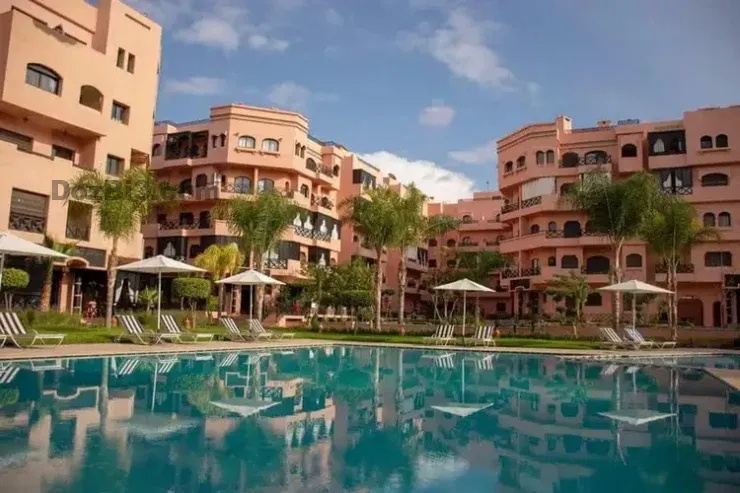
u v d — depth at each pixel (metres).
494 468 7.42
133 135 32.78
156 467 6.93
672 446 8.64
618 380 16.23
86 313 29.47
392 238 33.78
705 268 41.41
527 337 33.41
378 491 6.44
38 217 26.61
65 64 28.11
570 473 7.25
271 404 11.16
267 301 41.56
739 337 31.23
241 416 9.89
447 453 8.07
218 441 8.21
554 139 47.72
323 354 22.55
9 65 25.53
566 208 45.72
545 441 8.85
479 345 26.61
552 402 12.33
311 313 41.97
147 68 34.06
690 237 31.95
